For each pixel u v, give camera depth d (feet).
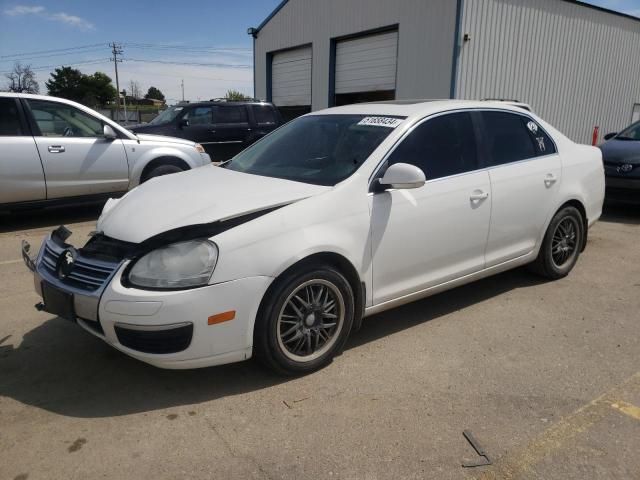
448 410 9.31
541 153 14.94
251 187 10.94
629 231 23.08
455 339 12.10
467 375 10.51
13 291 14.80
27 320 12.84
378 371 10.63
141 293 8.75
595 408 9.39
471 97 45.01
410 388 10.02
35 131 21.93
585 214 16.21
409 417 9.10
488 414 9.20
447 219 12.14
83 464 7.87
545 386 10.13
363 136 12.09
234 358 9.48
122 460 7.97
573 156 15.84
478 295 14.90
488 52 45.11
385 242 11.07
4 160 21.09
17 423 8.83
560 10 49.60
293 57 62.64
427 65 45.75
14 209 22.00
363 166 11.10
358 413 9.20
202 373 10.47
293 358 10.14
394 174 10.59
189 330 8.92
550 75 50.85
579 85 53.93
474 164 13.02
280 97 66.08
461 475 7.72
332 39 55.72
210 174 12.72
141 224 9.73
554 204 14.99
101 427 8.76
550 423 8.96
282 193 10.40
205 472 7.74
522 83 48.49
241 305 9.21
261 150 13.87
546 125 15.55
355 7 52.37
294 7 60.44
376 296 11.27
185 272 8.90
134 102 278.26
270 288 9.59
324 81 57.72
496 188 13.24
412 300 12.12
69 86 240.53
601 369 10.80
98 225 11.11
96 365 10.76
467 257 12.96
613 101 58.59
